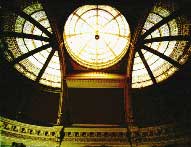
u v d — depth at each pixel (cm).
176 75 1532
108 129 1456
